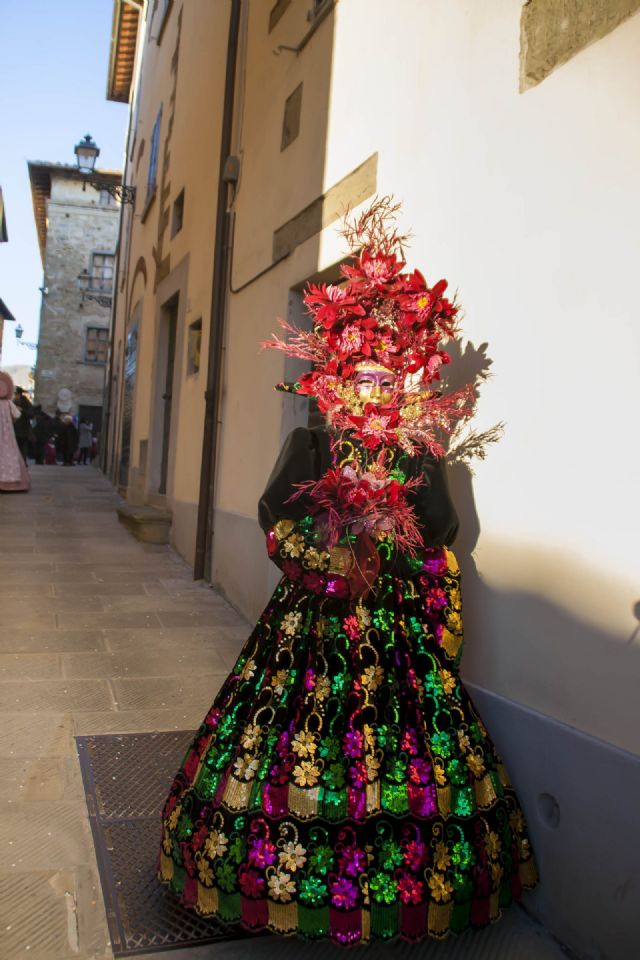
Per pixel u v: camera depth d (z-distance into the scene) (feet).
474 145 9.20
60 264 99.60
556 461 7.38
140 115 47.37
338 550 6.90
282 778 6.47
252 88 19.40
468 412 8.66
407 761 6.56
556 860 7.04
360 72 12.87
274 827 6.35
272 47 17.95
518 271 8.16
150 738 10.71
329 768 6.42
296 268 15.21
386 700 6.73
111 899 7.16
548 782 7.18
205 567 21.06
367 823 6.32
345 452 7.12
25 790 9.06
